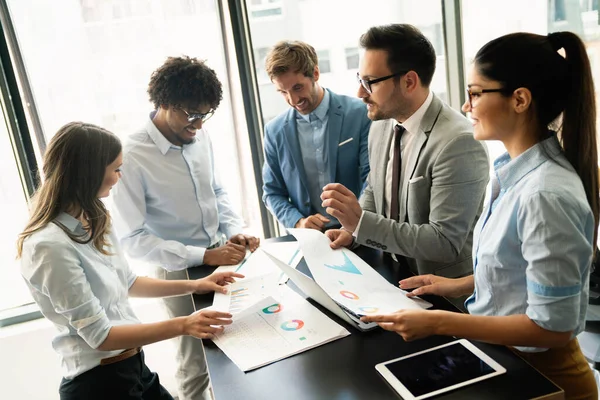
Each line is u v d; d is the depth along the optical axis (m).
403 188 1.63
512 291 1.12
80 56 2.46
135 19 2.47
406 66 1.50
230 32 2.58
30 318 2.60
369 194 1.90
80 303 1.35
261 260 1.73
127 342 1.35
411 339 1.07
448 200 1.48
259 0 2.55
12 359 2.44
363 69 1.55
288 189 2.35
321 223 1.92
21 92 2.43
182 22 2.53
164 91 1.83
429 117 1.55
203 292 1.56
